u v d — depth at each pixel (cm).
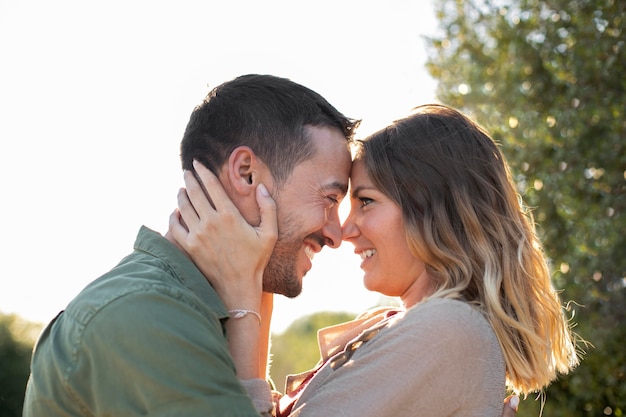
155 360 185
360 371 219
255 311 229
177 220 239
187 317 195
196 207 233
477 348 219
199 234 230
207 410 183
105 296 195
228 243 230
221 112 243
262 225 233
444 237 238
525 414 590
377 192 246
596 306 556
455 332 217
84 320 192
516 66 613
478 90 643
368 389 217
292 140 240
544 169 576
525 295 243
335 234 249
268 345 261
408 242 240
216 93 247
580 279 550
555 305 253
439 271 240
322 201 243
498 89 627
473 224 238
